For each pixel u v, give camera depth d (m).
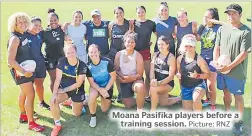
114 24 6.77
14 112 6.62
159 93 6.30
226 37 5.44
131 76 6.26
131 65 6.31
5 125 6.15
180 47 5.96
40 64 6.26
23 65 5.62
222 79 5.75
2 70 8.91
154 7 16.66
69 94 6.02
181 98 6.51
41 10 17.12
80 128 6.05
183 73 5.94
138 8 6.69
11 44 5.40
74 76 5.92
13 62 5.45
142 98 6.23
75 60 5.80
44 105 6.75
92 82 6.04
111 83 6.13
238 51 5.34
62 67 5.86
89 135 5.84
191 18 13.98
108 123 6.18
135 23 6.71
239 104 5.72
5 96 7.31
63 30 6.66
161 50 6.07
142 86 6.16
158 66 6.16
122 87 6.47
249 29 5.26
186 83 6.01
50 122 6.25
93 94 5.96
